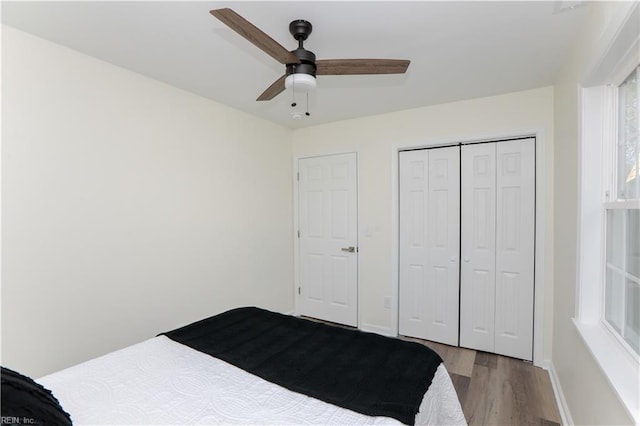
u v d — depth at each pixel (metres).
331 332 1.89
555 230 2.44
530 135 2.64
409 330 3.24
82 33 1.77
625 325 1.42
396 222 3.23
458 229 2.98
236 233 3.09
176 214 2.55
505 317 2.79
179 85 2.51
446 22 1.67
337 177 3.55
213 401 1.22
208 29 1.75
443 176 3.04
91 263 2.04
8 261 1.71
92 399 1.23
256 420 1.11
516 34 1.78
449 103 2.93
